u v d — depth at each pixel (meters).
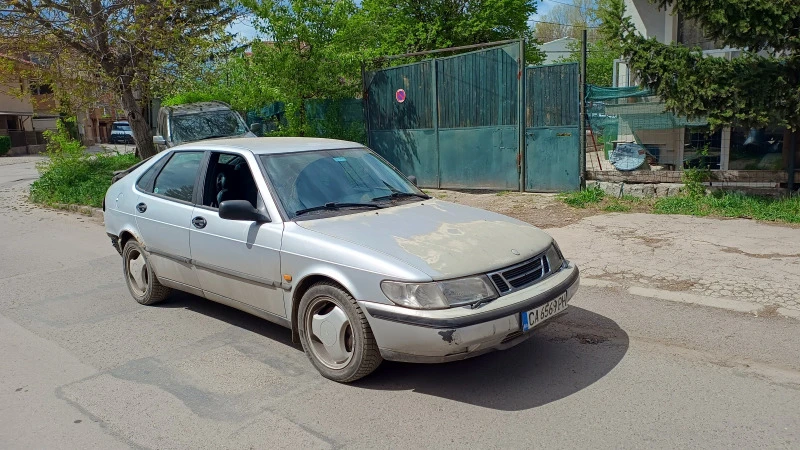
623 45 9.08
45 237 10.06
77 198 12.88
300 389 4.22
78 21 13.31
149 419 3.89
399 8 22.48
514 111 11.36
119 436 3.70
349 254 4.05
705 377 4.16
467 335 3.67
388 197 5.14
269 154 5.08
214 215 5.07
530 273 4.16
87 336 5.41
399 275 3.79
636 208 9.52
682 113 9.06
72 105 15.38
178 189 5.60
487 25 21.47
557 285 4.21
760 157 9.20
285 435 3.62
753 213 8.58
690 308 5.41
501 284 3.94
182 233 5.36
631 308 5.50
